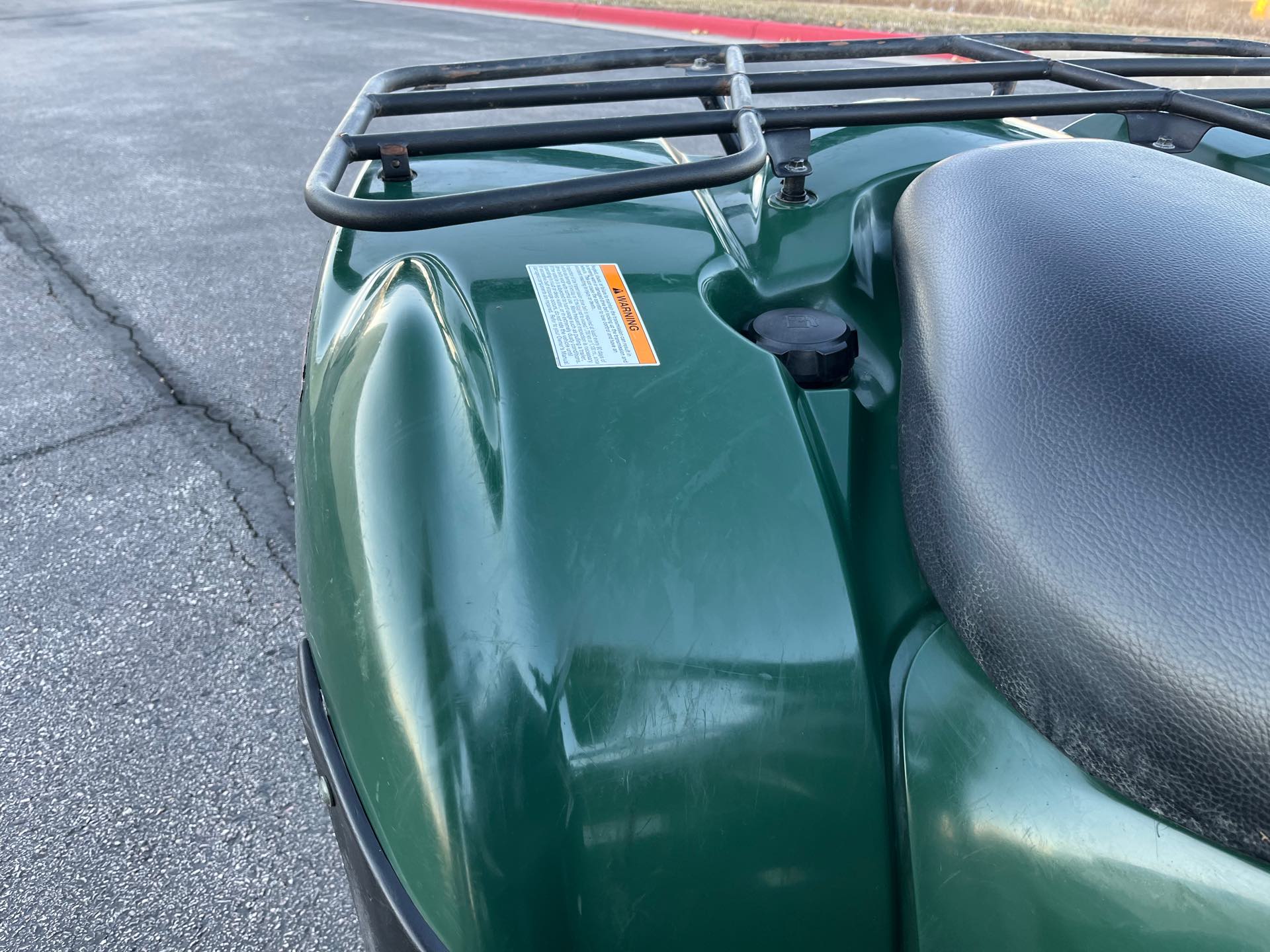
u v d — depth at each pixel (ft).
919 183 3.82
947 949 2.71
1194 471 2.37
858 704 2.75
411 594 2.71
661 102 20.94
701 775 2.66
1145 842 2.35
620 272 3.92
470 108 4.62
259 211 16.52
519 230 4.20
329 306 3.97
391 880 2.68
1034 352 2.78
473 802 2.50
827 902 2.79
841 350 3.69
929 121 4.47
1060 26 35.01
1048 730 2.44
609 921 2.68
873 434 3.57
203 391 10.99
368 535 2.87
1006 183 3.49
